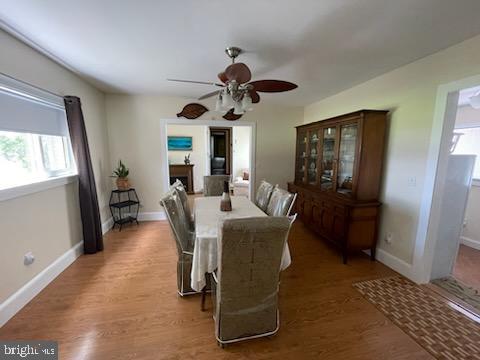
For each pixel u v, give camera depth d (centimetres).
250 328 155
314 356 148
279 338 162
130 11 152
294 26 168
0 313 167
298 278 239
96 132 340
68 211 261
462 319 181
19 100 202
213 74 279
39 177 231
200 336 163
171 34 183
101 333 163
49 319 175
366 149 257
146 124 399
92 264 261
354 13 152
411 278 238
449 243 242
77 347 152
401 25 165
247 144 773
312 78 284
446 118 203
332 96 371
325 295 211
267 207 265
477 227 317
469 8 144
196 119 416
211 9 149
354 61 231
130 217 398
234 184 725
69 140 271
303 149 401
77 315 180
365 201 267
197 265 171
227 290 143
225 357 146
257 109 445
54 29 175
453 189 231
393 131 255
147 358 145
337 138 296
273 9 148
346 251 268
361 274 248
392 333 167
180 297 205
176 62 241
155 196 423
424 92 219
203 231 181
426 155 219
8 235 177
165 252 292
